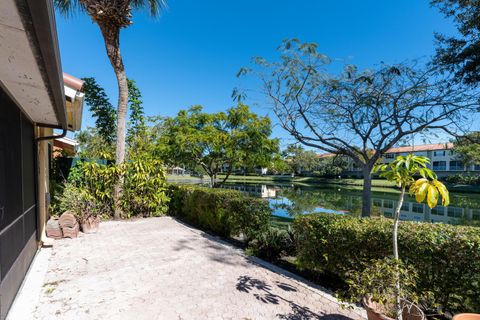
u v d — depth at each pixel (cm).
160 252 446
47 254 423
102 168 711
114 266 379
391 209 1410
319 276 354
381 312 221
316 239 329
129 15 666
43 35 137
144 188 750
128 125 1036
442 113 412
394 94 438
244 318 255
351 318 258
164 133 1064
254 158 870
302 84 509
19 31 133
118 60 696
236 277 350
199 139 859
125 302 279
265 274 362
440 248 234
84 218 562
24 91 251
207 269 376
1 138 241
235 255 439
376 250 271
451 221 1071
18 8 111
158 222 691
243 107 928
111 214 721
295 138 533
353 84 467
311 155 3753
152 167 768
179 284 326
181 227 638
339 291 254
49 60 170
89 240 510
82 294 294
